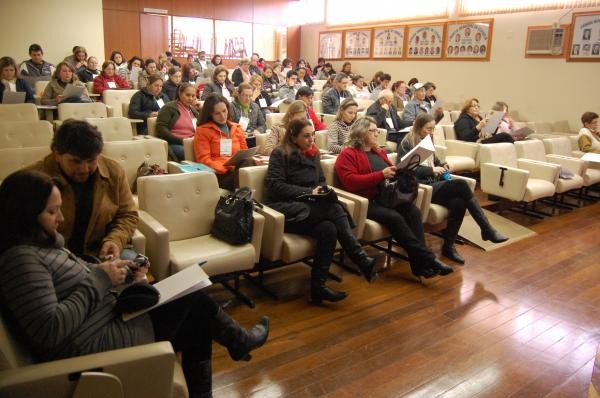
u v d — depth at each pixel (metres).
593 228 4.47
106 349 1.44
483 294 3.04
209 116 3.66
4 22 7.85
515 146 5.06
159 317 1.64
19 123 3.55
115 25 10.87
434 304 2.88
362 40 10.74
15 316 1.28
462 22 8.44
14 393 1.17
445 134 6.06
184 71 7.27
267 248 2.75
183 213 2.66
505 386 2.12
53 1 8.17
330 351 2.34
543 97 7.46
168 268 2.36
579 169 5.14
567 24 7.02
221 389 2.02
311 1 12.27
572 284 3.23
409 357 2.31
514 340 2.51
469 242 3.96
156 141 3.32
